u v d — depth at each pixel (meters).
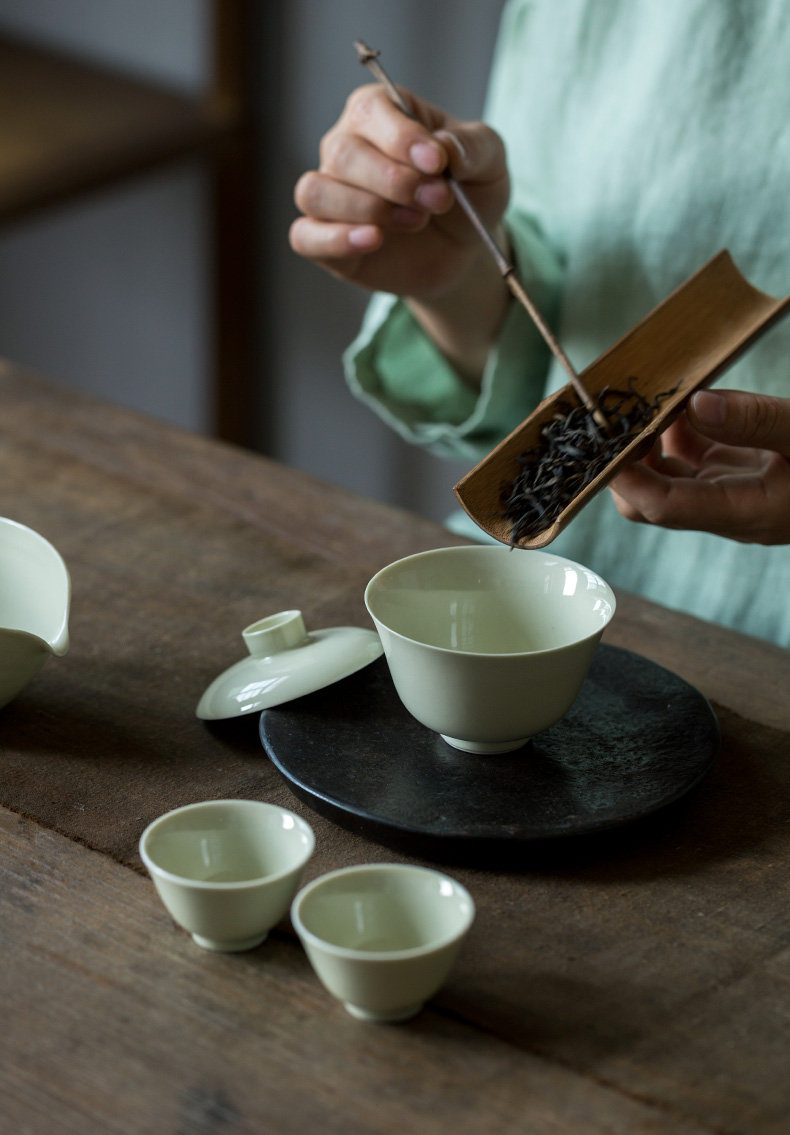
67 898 0.56
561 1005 0.50
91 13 2.20
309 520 0.97
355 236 0.93
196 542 0.93
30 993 0.51
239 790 0.64
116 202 2.26
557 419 0.71
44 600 0.73
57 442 1.08
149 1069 0.47
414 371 1.26
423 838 0.57
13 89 2.07
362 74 1.95
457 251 1.07
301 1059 0.48
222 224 2.12
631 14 1.16
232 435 2.35
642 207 1.15
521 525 0.66
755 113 1.08
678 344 0.77
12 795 0.63
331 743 0.65
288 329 2.23
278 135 2.09
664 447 0.86
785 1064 0.48
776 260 1.09
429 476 2.13
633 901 0.57
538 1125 0.45
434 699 0.61
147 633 0.80
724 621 1.15
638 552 1.20
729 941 0.54
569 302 1.20
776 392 1.08
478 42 1.80
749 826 0.62
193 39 2.06
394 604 0.66
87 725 0.70
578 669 0.61
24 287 2.54
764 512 0.74
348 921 0.50
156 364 2.38
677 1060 0.48
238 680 0.69
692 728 0.67
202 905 0.50
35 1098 0.46
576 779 0.62
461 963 0.53
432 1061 0.48
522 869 0.59
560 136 1.25
